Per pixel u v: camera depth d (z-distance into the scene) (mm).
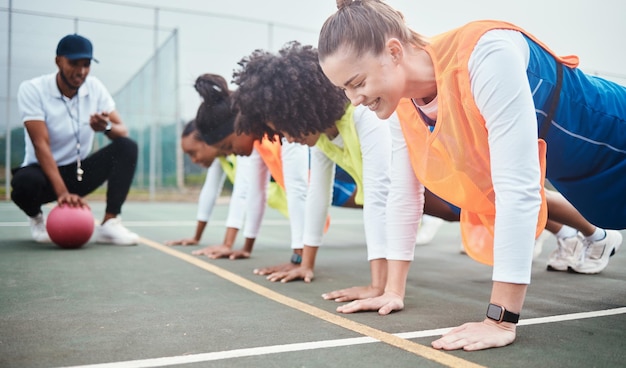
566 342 1474
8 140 7305
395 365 1264
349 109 2098
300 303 1924
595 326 1655
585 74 1830
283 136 2199
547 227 2725
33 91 3385
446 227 5188
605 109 1754
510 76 1384
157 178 9320
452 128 1530
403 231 1853
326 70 1514
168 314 1746
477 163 1579
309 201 2389
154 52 8688
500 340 1410
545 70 1622
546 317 1768
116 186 3510
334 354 1344
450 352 1364
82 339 1459
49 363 1268
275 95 1996
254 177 2977
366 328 1590
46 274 2428
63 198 3238
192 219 5520
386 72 1468
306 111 2004
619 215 1954
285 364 1267
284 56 2029
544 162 1482
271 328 1584
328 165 2348
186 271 2570
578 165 1821
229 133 2711
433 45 1552
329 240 4086
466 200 1663
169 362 1278
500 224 1416
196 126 2850
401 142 1825
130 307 1838
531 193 1396
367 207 2043
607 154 1816
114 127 3508
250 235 3045
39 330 1545
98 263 2752
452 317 1749
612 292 2197
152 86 8844
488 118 1422
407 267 1889
